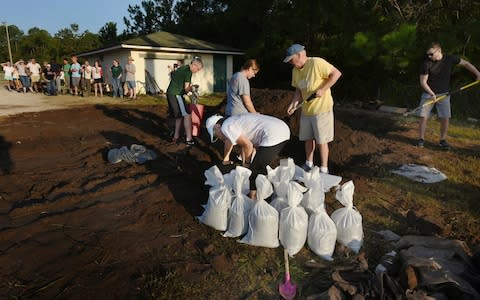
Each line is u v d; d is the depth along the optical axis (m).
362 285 2.46
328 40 13.47
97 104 12.82
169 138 7.14
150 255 3.03
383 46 9.41
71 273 2.78
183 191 4.38
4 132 7.79
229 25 20.80
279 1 14.06
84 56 21.25
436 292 2.29
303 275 2.76
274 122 3.63
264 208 3.06
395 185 4.38
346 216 3.11
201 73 18.33
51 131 7.95
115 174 5.00
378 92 12.56
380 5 11.41
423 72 5.55
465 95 10.16
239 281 2.70
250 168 3.70
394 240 3.19
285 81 18.30
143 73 16.88
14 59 61.25
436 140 6.41
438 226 3.27
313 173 3.22
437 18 11.26
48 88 15.90
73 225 3.56
